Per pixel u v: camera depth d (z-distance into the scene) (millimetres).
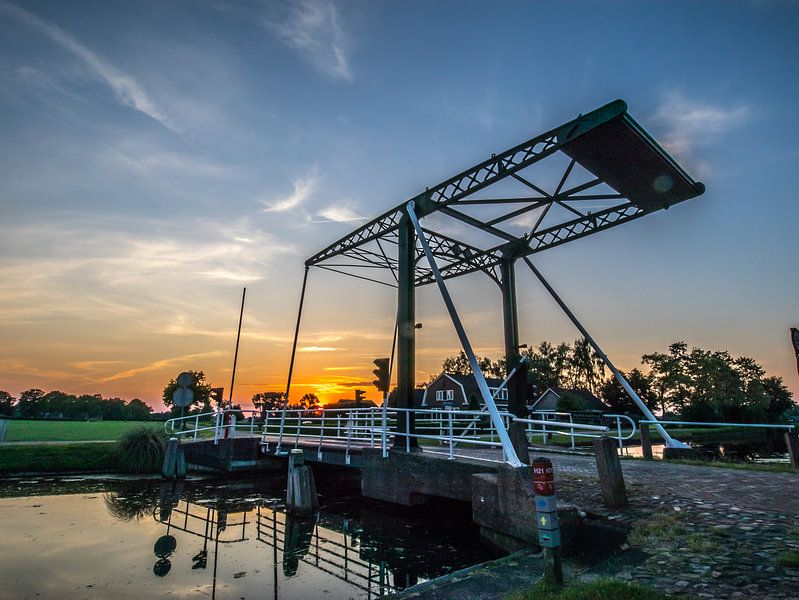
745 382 63438
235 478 19984
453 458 11000
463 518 11688
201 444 21875
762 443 36969
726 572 4738
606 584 4348
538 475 5125
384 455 12820
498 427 9109
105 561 8789
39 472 19453
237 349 29109
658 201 12273
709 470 10680
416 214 13648
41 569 8242
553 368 95625
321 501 14977
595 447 8070
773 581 4402
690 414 47375
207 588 7465
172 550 9633
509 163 11336
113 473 20125
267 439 20672
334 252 16859
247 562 8914
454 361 98250
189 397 24078
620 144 10047
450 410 11367
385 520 11945
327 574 8227
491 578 5613
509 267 16391
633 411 62375
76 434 28969
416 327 13859
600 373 93125
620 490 7723
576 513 6906
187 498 15742
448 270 17859
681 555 5402
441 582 5602
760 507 6914
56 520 12141
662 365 67688
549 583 4781
